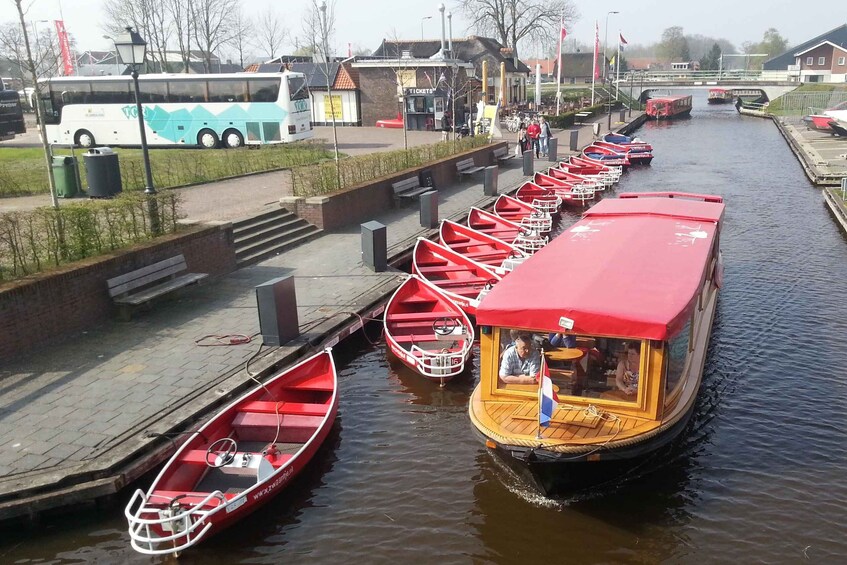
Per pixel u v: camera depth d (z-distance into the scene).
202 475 9.23
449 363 12.04
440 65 45.78
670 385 9.05
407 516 8.88
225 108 34.56
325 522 8.78
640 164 38.72
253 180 26.09
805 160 36.41
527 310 8.81
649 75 103.25
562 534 8.51
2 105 34.66
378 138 40.16
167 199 15.49
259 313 12.20
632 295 9.16
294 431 9.97
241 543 8.40
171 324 13.33
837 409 11.35
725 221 24.23
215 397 10.34
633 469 9.09
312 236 19.84
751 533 8.48
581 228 13.25
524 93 70.19
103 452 8.86
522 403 9.27
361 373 12.88
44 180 23.73
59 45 38.59
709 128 60.50
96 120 35.53
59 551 8.07
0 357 11.52
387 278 16.19
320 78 49.34
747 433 10.71
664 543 8.34
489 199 26.58
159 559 8.05
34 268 12.61
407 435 10.78
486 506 9.03
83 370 11.28
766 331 14.47
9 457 8.78
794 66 107.31
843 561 7.96
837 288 17.08
